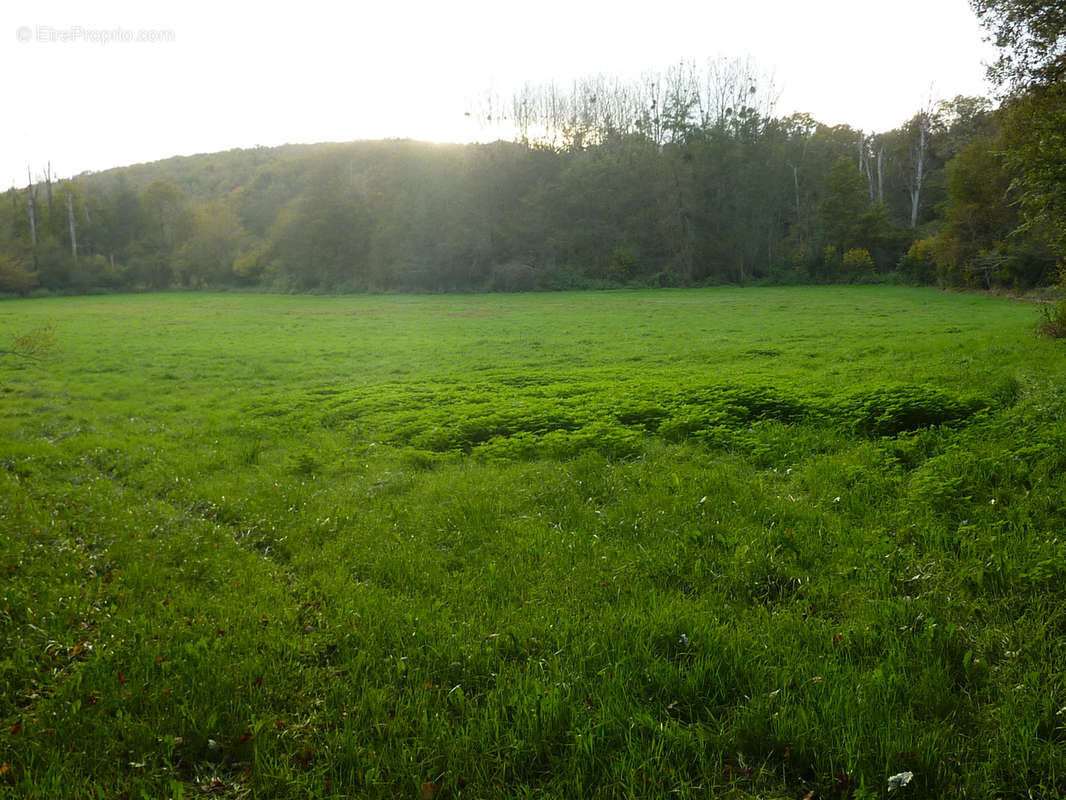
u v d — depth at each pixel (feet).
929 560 19.49
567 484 29.55
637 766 11.79
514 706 13.64
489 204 301.63
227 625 17.85
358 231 297.33
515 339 116.78
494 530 24.75
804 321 130.82
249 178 467.52
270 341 119.75
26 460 38.27
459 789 11.82
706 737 12.46
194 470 36.60
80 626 18.12
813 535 21.93
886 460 29.32
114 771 12.39
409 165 330.75
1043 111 71.67
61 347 106.83
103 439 44.73
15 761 12.54
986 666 14.19
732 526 23.22
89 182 492.13
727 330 119.03
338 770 12.28
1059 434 28.73
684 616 16.78
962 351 68.85
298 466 37.11
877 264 273.95
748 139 305.53
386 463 37.40
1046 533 20.08
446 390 63.05
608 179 302.45
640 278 282.97
